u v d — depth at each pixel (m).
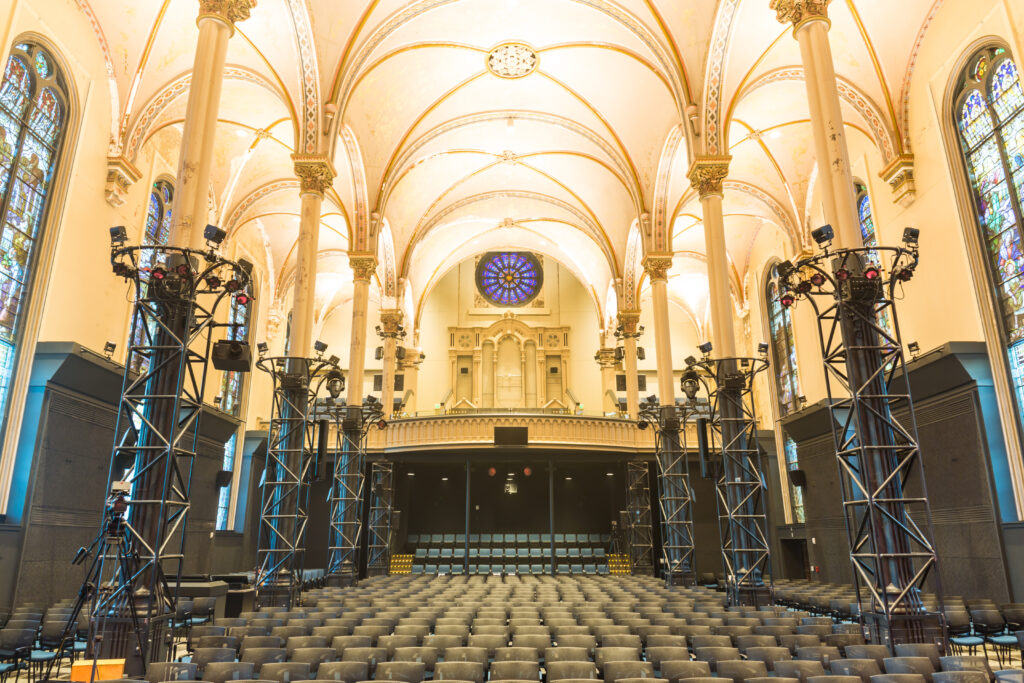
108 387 15.58
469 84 21.75
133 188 18.12
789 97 19.98
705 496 27.03
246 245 26.92
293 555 14.40
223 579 15.62
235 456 25.80
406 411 33.72
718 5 15.83
